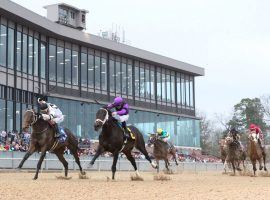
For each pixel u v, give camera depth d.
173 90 65.56
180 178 24.41
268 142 103.25
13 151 31.42
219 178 24.56
